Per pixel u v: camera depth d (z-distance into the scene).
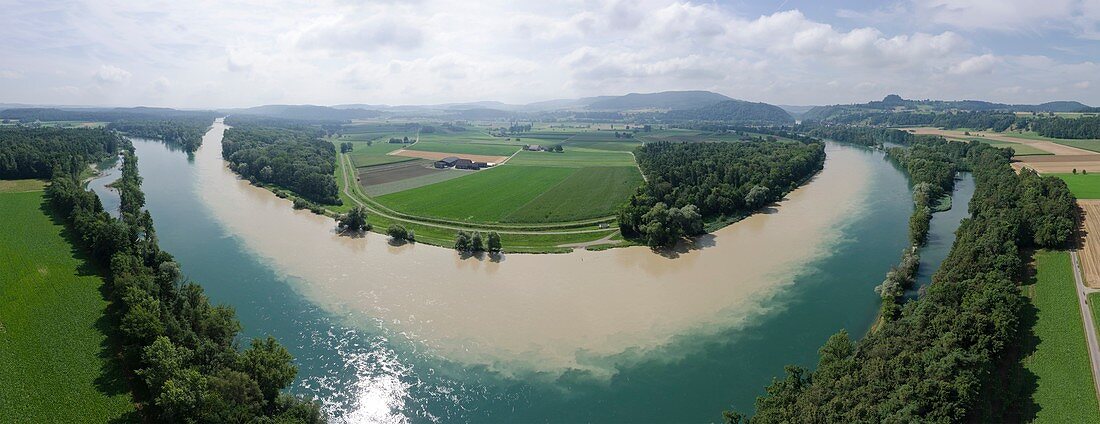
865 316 96.75
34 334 82.31
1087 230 123.50
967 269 92.12
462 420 71.62
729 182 188.50
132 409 67.25
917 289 103.38
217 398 60.44
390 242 139.88
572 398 75.56
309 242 139.38
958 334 71.44
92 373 73.62
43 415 65.38
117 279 87.94
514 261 125.81
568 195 187.12
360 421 71.12
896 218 158.88
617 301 104.00
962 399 57.78
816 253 128.50
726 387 77.31
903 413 54.97
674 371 81.25
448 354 86.00
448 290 109.31
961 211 165.62
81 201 140.88
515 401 75.06
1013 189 149.88
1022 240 115.06
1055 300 90.19
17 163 192.12
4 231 127.00
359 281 113.56
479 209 170.00
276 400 67.19
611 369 81.94
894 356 68.31
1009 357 74.69
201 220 158.25
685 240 140.62
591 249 133.50
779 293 106.44
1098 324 82.38
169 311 80.88
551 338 90.62
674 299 104.56
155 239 128.75
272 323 95.25
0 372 72.69
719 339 89.81
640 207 144.00
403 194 194.50
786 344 88.00
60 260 110.38
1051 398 66.06
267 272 117.75
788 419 58.69
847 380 62.56
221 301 103.19
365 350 87.06
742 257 127.06
